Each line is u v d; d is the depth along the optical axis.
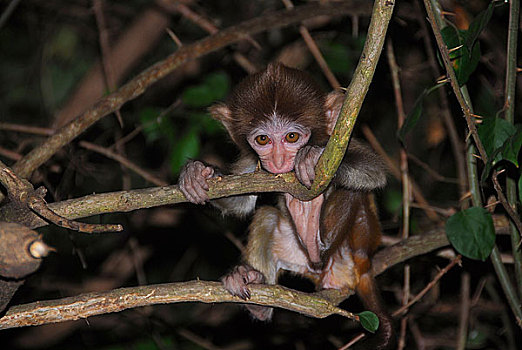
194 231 11.19
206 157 9.27
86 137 10.08
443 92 8.84
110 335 10.33
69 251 10.29
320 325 9.78
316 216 6.52
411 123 6.86
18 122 11.79
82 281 10.49
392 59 8.77
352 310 9.37
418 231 9.09
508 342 9.50
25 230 3.74
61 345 10.52
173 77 10.50
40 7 11.72
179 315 10.66
